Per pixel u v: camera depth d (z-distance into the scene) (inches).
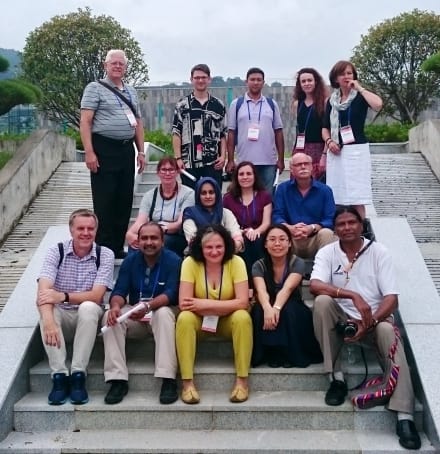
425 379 174.6
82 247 196.1
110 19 683.4
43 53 653.9
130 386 191.2
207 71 264.5
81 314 186.2
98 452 167.6
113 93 243.0
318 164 269.3
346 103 247.4
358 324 181.9
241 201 235.0
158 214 234.7
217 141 268.1
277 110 281.6
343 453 164.6
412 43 641.6
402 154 427.2
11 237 326.6
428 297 204.1
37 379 191.8
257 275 198.1
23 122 665.6
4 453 167.3
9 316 204.1
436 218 333.1
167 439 172.4
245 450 165.9
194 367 192.1
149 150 444.5
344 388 181.0
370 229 244.2
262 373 189.2
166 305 190.5
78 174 409.1
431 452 162.9
